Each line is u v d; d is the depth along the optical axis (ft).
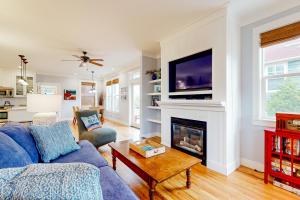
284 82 7.76
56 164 2.23
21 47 13.30
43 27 9.77
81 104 29.30
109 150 11.36
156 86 15.47
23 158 4.25
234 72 8.35
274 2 7.23
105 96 30.12
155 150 6.81
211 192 6.39
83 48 13.74
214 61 8.34
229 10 7.82
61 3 7.35
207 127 8.60
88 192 1.95
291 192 6.34
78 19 8.86
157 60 16.03
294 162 6.44
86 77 29.14
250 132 8.54
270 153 6.91
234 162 8.31
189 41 9.74
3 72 20.52
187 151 9.88
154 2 7.38
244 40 8.71
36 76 24.12
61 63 19.02
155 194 6.26
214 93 8.34
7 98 21.47
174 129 10.82
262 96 8.32
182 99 10.40
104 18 8.77
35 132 5.83
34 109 7.84
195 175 7.75
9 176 1.98
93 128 11.68
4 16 8.46
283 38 7.34
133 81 20.95
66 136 6.70
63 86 26.68
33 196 1.81
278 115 6.71
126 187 4.13
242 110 8.82
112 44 12.82
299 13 6.91
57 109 8.47
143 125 15.49
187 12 8.21
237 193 6.32
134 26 9.75
